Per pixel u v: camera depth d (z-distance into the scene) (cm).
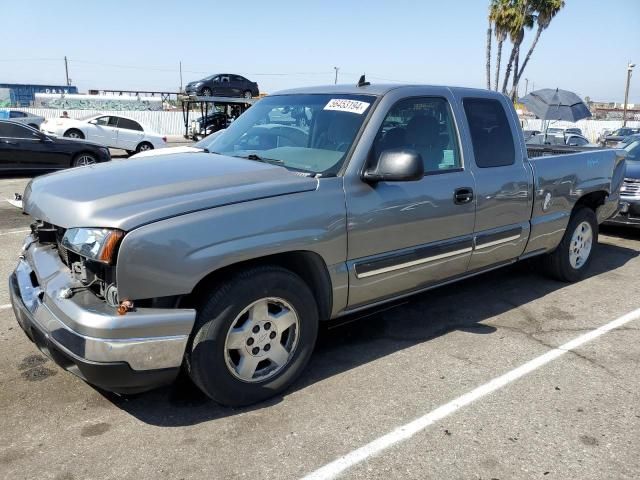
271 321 329
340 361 397
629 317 495
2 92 6038
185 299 304
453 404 343
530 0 2934
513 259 496
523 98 2381
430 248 403
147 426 314
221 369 311
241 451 292
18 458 284
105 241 275
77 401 339
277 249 317
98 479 270
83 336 275
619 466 287
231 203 307
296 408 334
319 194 338
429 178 398
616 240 816
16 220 871
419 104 406
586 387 368
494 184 443
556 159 517
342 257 352
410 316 486
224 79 3203
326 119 391
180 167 350
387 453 294
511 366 395
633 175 787
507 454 295
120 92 5631
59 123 2012
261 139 413
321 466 282
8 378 365
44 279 323
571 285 582
